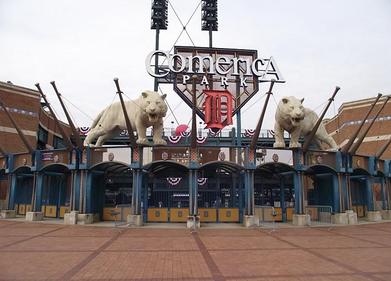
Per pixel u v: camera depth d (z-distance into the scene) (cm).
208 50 3684
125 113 2558
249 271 1109
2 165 3388
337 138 5459
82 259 1284
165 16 4291
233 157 2658
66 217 2684
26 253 1394
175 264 1212
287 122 2922
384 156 4578
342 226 2634
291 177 3444
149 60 3606
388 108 4691
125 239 1847
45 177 3497
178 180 3847
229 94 3378
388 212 3384
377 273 1083
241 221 2856
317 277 1032
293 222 2756
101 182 3047
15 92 4266
